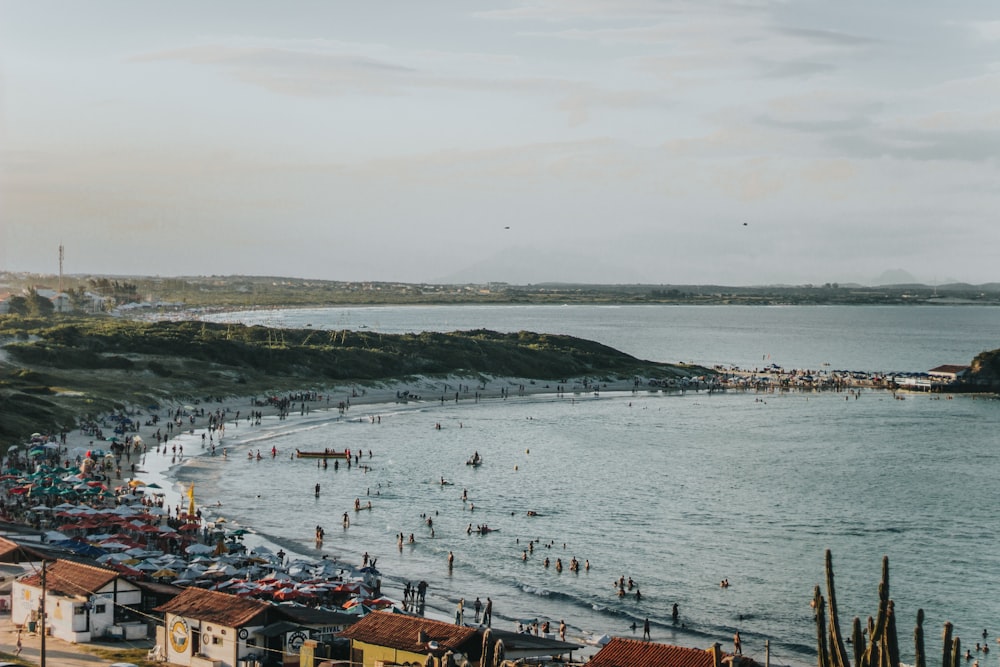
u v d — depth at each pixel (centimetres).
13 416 16150
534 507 13362
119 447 15788
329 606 7812
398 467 16338
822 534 12000
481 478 15550
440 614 8438
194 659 6325
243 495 13475
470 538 11462
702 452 18900
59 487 11319
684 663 5353
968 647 8144
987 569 10419
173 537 9788
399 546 10956
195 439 17938
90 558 8531
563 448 19112
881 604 3862
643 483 15412
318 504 13112
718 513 13188
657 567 10356
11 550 7988
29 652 6481
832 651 4031
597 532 11912
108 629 6925
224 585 7838
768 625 8544
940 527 12431
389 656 5766
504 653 6353
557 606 8956
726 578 9962
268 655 6216
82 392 19650
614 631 8250
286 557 10162
